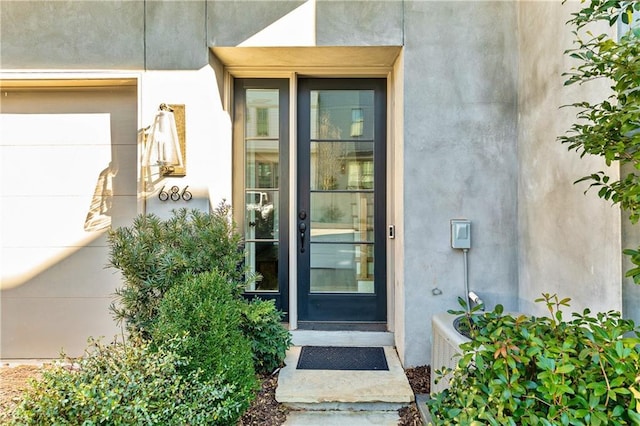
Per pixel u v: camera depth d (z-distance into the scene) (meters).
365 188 3.29
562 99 2.10
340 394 2.26
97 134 2.97
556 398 1.16
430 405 1.53
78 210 2.99
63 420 1.48
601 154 1.45
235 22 2.70
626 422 1.10
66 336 2.98
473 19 2.67
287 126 3.29
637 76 1.29
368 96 3.27
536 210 2.40
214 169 2.80
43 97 2.97
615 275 1.68
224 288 2.19
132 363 1.76
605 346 1.20
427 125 2.69
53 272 2.98
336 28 2.69
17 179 2.98
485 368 1.35
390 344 3.04
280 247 3.32
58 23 2.71
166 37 2.70
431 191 2.70
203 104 2.71
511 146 2.68
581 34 1.94
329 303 3.29
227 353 1.98
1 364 2.92
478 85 2.67
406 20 2.68
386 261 3.25
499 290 2.68
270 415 2.20
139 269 2.33
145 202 2.71
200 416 1.69
